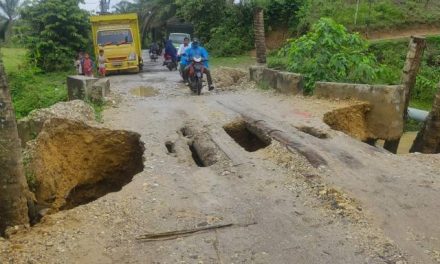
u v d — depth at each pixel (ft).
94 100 39.14
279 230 16.40
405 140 43.57
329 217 17.26
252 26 94.32
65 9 82.99
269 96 41.57
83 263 14.61
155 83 58.39
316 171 21.70
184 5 104.63
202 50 46.42
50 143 27.35
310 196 19.13
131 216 17.65
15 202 17.30
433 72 62.39
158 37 144.77
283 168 22.40
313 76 41.63
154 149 26.00
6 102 16.83
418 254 14.74
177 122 32.27
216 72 57.41
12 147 17.08
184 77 51.70
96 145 29.60
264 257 14.74
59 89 54.65
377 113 34.99
